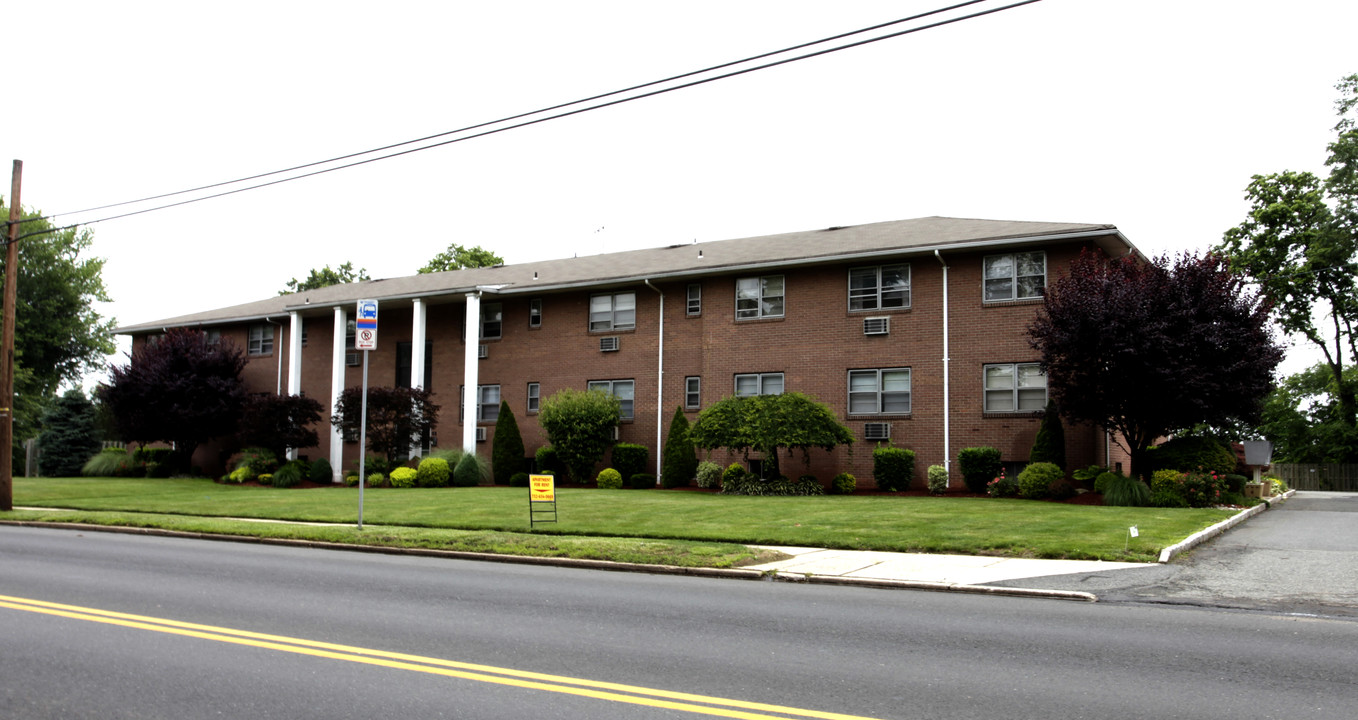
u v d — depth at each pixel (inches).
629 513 718.5
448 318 1309.1
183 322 1549.0
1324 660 266.4
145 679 243.4
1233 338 747.4
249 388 1469.0
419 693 230.1
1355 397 1713.8
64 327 1770.4
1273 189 1480.1
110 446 1628.9
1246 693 230.7
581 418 1108.5
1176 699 225.3
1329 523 654.5
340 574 452.1
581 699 225.0
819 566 471.2
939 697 227.0
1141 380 758.5
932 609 357.1
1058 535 550.3
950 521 631.8
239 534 640.4
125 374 1354.6
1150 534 546.9
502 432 1170.0
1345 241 1353.3
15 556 514.0
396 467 1181.1
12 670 253.3
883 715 211.6
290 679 243.4
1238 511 695.1
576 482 1126.4
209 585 410.0
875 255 997.2
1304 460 1855.3
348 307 1301.7
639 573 476.4
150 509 823.7
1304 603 365.4
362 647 282.2
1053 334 786.8
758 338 1079.6
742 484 951.0
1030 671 253.3
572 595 389.1
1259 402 775.7
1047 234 908.6
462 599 375.9
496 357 1268.5
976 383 957.8
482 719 209.0
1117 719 209.0
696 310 1132.5
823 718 209.2
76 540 617.0
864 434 1004.6
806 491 940.0
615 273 1179.9
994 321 954.7
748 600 378.0
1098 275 790.5
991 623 325.7
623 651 278.4
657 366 1149.1
